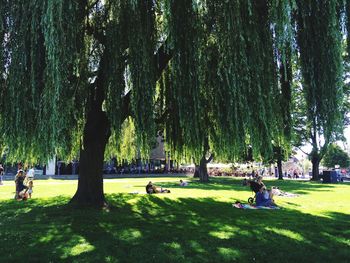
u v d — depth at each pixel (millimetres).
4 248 8359
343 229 10516
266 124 9906
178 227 10773
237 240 9117
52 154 8922
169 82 13672
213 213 13625
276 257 7734
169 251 8125
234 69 9672
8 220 11883
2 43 9758
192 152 12164
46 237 9438
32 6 9258
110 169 55188
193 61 10023
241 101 9688
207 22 10398
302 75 10266
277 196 20547
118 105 10734
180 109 10250
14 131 9570
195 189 24844
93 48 12414
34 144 9711
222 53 10008
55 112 8758
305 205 16406
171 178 44531
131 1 9562
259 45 9984
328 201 18125
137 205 15609
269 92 10148
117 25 10531
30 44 9375
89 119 13508
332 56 9852
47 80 8938
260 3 10258
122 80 10898
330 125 9867
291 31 9352
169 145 15055
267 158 10633
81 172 14516
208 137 12953
